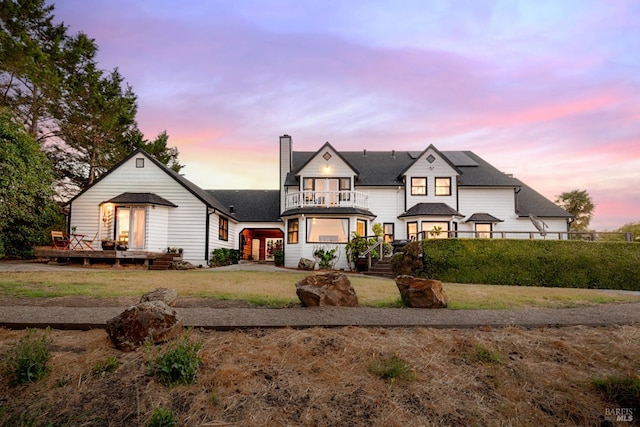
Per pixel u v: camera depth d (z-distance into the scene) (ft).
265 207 85.56
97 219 60.49
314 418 10.68
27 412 10.42
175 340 14.39
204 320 17.54
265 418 10.57
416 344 15.24
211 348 14.25
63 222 70.49
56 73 73.15
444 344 15.31
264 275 42.80
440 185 71.51
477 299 25.94
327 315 19.16
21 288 26.55
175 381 11.91
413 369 13.29
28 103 70.54
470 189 71.87
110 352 13.64
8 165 47.88
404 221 71.41
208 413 10.68
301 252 65.82
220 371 12.60
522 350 15.14
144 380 11.98
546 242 42.52
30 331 15.08
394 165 79.00
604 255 41.91
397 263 46.93
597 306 24.18
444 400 11.87
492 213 71.15
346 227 67.26
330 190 71.00
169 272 45.32
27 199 51.78
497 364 13.93
